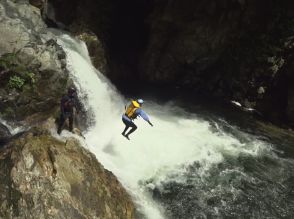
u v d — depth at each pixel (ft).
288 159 48.37
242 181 42.86
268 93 61.62
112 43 71.56
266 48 61.16
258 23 62.90
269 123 58.65
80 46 57.88
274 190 41.93
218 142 50.49
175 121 54.90
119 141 45.98
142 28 73.67
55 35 57.06
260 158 47.98
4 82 40.29
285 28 60.08
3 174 31.73
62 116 38.58
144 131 49.03
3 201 29.91
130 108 41.32
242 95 63.52
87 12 67.82
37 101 41.91
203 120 56.54
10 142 36.17
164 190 39.88
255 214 38.09
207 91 67.00
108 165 40.86
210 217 36.99
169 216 36.52
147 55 70.44
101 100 52.31
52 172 32.24
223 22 63.98
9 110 40.01
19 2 49.26
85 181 33.30
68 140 36.81
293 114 56.80
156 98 63.36
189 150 47.11
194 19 65.77
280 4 61.11
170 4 65.62
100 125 50.06
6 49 41.27
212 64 66.80
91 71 54.44
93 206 31.94
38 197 30.09
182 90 67.41
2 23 42.60
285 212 38.73
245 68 63.10
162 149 46.24
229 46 65.00
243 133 54.03
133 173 41.47
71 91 38.58
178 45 67.62
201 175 43.04
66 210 30.19
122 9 73.46
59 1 66.03
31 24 47.11
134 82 69.00
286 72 58.95
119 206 33.96
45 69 42.32
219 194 40.34
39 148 34.01
